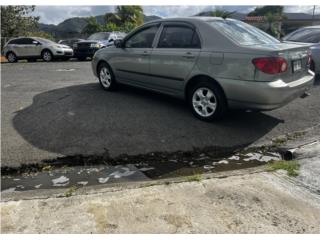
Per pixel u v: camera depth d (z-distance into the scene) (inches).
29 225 87.8
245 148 147.5
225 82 157.8
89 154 140.0
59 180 121.3
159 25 195.0
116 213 92.7
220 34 162.7
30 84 289.9
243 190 105.0
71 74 359.6
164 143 150.3
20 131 164.1
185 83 178.5
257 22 1566.2
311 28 307.6
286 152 141.0
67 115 187.2
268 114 191.0
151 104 207.6
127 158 137.6
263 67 144.4
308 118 185.2
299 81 161.5
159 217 90.7
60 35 1302.9
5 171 127.3
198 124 171.9
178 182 110.7
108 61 231.9
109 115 185.9
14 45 597.9
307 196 101.9
